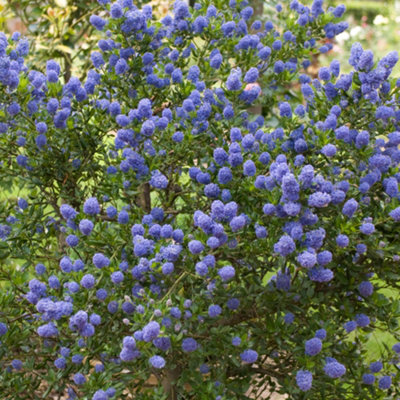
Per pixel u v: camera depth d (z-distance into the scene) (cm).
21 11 600
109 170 311
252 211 284
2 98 289
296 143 294
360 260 294
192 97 323
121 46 337
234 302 286
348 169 298
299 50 392
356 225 267
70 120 307
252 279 289
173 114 328
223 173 279
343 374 274
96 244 280
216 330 274
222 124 320
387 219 273
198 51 368
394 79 296
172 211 325
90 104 328
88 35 554
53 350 288
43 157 311
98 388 263
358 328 305
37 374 294
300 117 312
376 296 284
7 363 314
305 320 295
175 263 274
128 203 311
